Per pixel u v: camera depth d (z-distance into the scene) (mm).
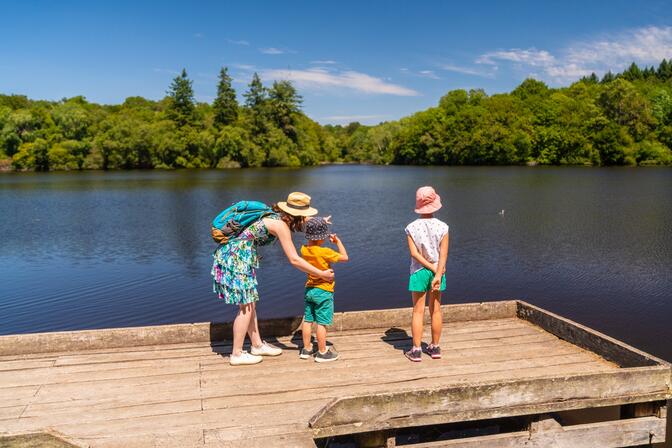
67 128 79250
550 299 11797
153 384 4465
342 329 5938
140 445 3506
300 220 5098
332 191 39531
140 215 25859
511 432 4438
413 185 44938
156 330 5426
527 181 47438
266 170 76500
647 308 11070
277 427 3693
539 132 83062
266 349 5105
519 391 4086
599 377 4234
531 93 99562
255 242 4875
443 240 4895
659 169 65562
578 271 14195
